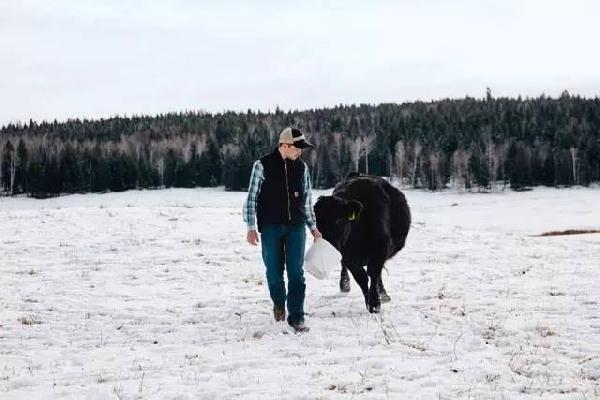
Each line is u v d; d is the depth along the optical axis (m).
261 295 9.53
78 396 5.16
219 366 5.91
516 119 134.25
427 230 18.28
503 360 5.96
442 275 11.02
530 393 5.05
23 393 5.24
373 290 8.12
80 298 9.40
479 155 102.00
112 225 18.22
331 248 7.16
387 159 118.69
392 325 7.34
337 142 115.56
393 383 5.30
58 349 6.73
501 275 10.98
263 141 116.56
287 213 7.03
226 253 13.61
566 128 118.62
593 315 7.78
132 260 12.74
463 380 5.39
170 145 119.12
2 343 6.95
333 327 7.34
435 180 101.38
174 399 5.06
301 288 7.16
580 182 102.25
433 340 6.73
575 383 5.26
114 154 112.81
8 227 17.69
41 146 117.62
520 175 100.25
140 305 8.91
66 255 13.44
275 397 4.99
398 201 9.09
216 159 112.44
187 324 7.81
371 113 162.12
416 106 174.25
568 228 48.56
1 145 116.06
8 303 8.97
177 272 11.52
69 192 108.44
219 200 92.69
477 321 7.53
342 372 5.63
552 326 7.22
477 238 16.55
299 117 161.50
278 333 7.13
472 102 172.50
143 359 6.26
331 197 7.50
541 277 10.74
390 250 8.94
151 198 98.00
